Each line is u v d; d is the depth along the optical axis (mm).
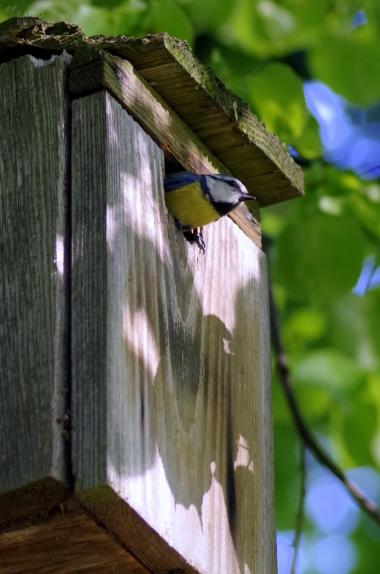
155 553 7000
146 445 6844
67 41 7633
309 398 11773
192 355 7699
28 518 6723
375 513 10758
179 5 11320
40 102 7445
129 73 7793
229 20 11414
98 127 7348
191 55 8031
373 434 11453
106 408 6562
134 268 7227
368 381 11781
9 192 7273
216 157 8898
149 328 7219
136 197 7484
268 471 8266
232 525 7648
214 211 8141
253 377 8383
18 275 7016
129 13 10188
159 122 8055
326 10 11812
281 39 11719
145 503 6680
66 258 7020
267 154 8891
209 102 8289
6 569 7254
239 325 8406
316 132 10938
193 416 7504
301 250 10930
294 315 12492
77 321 6828
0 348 6855
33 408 6617
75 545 6961
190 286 7906
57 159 7258
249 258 8867
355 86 11594
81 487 6418
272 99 10758
